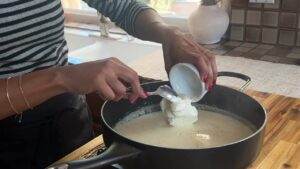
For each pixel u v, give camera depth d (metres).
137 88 0.66
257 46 1.60
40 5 0.85
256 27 1.61
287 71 1.32
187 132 0.76
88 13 2.12
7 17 0.80
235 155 0.60
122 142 0.61
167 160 0.58
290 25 1.54
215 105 0.86
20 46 0.86
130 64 1.45
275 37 1.59
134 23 0.98
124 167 0.64
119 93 0.65
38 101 0.67
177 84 0.79
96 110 1.39
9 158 0.97
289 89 1.17
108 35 1.88
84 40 1.92
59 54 0.97
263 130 0.66
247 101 0.79
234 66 1.38
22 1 0.81
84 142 1.06
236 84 1.20
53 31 0.91
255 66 1.37
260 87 1.19
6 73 0.87
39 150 0.98
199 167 0.58
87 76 0.64
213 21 1.58
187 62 0.79
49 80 0.66
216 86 0.84
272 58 1.45
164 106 0.80
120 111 0.81
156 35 0.92
